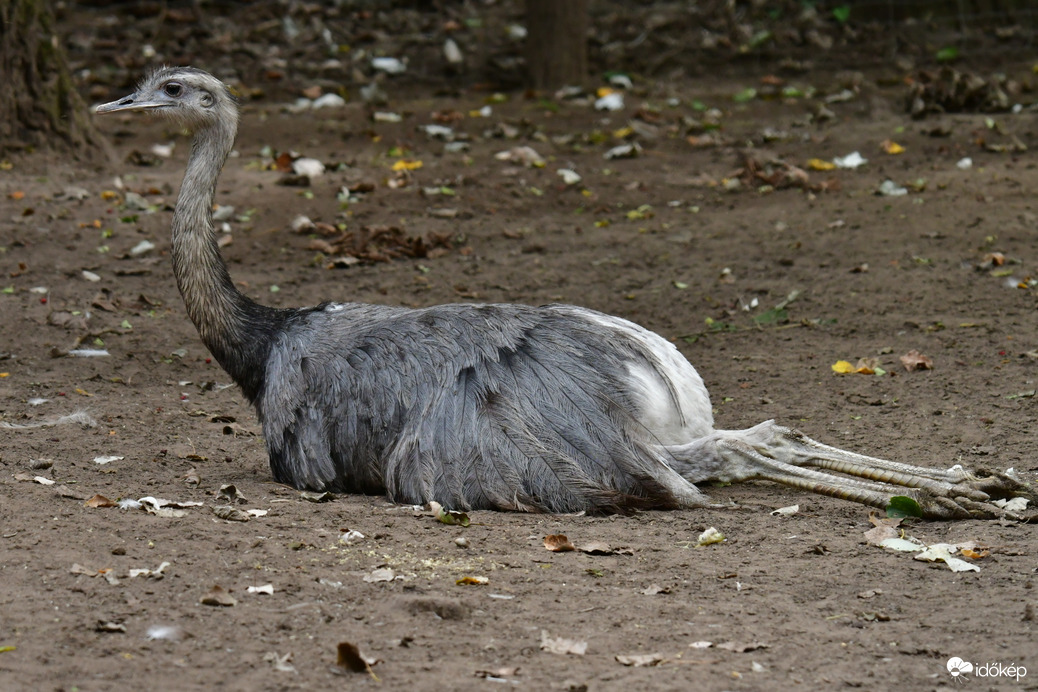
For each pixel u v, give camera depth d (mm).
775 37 28031
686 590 7344
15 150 19766
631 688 6027
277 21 28609
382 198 19172
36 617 6676
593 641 6598
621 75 26672
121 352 13578
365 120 23562
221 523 8352
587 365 8820
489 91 26391
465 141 22344
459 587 7332
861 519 8742
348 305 9922
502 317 9188
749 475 8789
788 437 8930
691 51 27875
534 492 8641
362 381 9141
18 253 16422
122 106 10305
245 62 27109
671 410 8898
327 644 6496
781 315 14492
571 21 25953
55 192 18781
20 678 5988
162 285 15836
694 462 8852
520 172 20594
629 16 29109
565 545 7957
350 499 9164
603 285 15891
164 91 10305
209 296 9977
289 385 9414
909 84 24984
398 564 7680
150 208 18328
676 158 21578
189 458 10352
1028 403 11359
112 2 29219
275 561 7648
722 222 18250
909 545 8055
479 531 8281
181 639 6492
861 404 11688
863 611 7035
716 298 15312
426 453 8820
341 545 7984
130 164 20562
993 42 27562
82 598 6957
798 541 8219
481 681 6094
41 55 19953
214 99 10359
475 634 6668
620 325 9219
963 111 23594
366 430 9109
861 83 25625
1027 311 14164
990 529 8328
